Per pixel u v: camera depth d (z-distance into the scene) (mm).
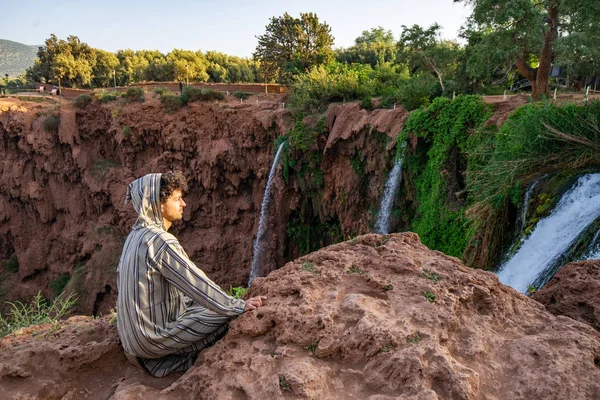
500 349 2053
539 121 8156
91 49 67250
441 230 13414
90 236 28172
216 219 25344
